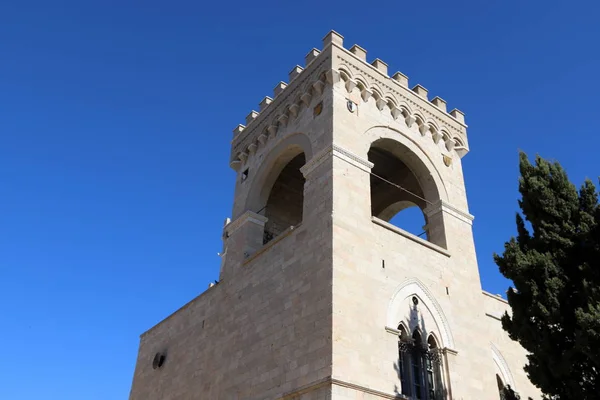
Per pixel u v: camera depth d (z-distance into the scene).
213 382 26.16
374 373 20.08
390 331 21.58
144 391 33.94
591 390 16.05
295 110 29.25
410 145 28.89
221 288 29.27
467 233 28.64
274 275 24.81
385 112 28.59
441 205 28.23
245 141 33.78
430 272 25.12
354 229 22.97
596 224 17.91
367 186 24.86
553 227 18.36
